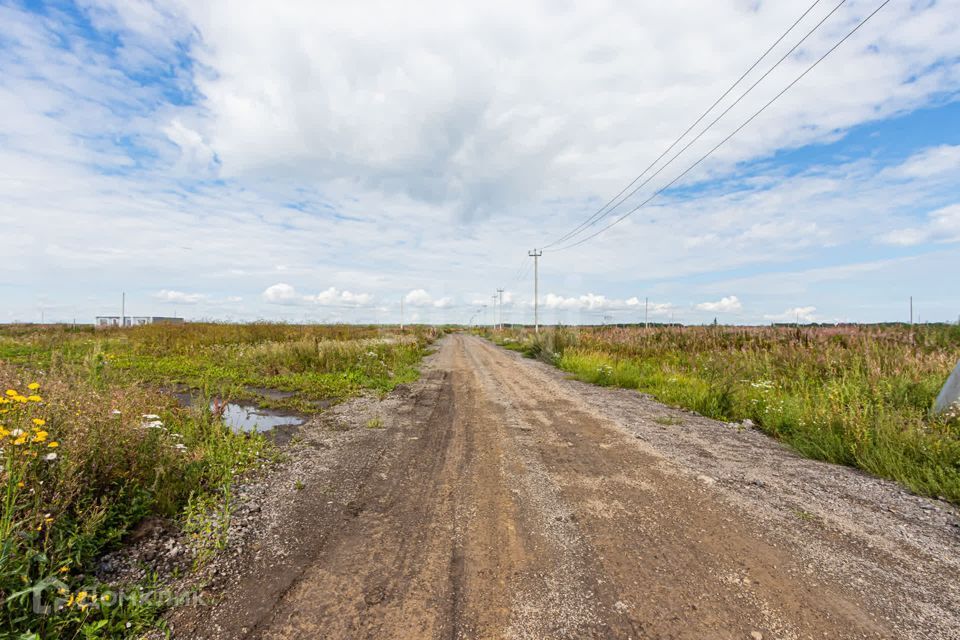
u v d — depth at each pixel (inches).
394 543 123.8
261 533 128.4
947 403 236.8
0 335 833.5
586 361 574.9
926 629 88.7
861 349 402.0
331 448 217.6
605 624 89.6
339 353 547.5
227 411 303.9
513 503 152.6
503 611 93.7
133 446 147.4
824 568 111.8
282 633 86.4
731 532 131.6
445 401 349.7
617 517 141.7
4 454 105.8
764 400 305.3
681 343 679.1
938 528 135.3
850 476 184.1
